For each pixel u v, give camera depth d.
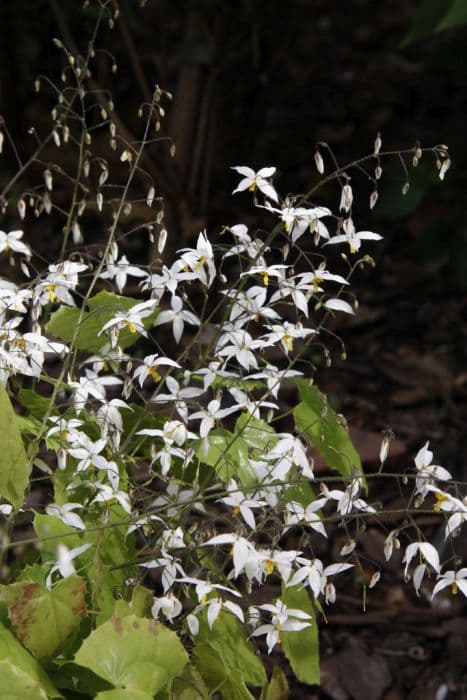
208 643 2.78
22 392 2.93
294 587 2.95
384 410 5.71
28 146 7.28
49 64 7.98
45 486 4.47
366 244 7.04
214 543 2.58
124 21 6.00
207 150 6.50
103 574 2.71
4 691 2.26
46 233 6.91
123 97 7.95
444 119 8.23
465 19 4.71
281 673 2.83
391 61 9.10
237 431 2.99
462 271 6.27
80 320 2.98
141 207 6.46
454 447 5.45
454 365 6.07
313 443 3.07
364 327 6.34
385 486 5.18
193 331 6.04
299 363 5.93
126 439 2.93
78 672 2.63
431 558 2.53
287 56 9.13
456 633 4.40
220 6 6.27
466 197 7.00
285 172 7.64
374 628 4.44
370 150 7.93
